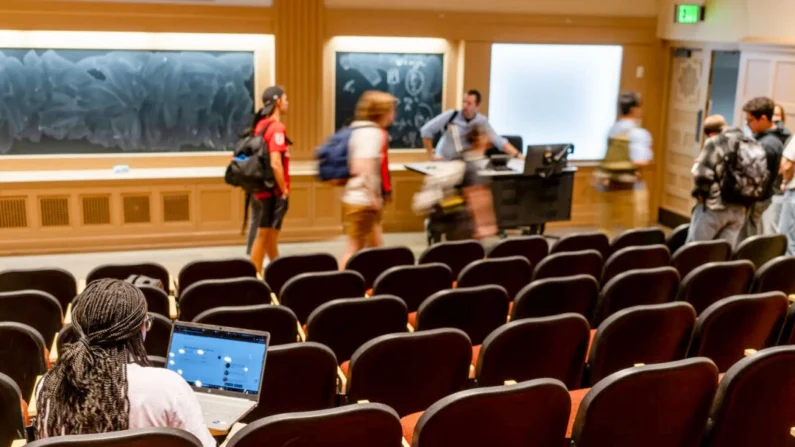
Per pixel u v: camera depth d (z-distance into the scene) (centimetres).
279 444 216
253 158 606
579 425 254
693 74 874
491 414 239
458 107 852
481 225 642
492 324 389
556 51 863
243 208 792
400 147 855
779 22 730
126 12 722
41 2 699
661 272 416
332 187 812
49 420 192
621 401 253
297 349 291
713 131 604
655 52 899
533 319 316
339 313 355
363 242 577
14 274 438
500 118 864
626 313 329
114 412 190
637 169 701
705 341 349
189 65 782
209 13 745
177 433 190
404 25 803
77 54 751
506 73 852
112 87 767
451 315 378
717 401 271
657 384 254
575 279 398
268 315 346
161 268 474
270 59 802
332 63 810
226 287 410
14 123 749
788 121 736
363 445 225
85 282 506
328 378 301
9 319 383
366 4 789
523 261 463
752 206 604
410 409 316
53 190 736
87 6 711
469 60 834
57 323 393
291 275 495
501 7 828
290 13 767
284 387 296
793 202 612
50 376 194
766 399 274
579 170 901
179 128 795
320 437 219
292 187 800
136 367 196
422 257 515
